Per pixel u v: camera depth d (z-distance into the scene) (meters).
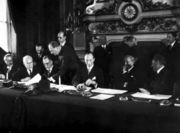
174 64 3.07
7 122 2.84
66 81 3.85
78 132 2.40
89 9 7.09
